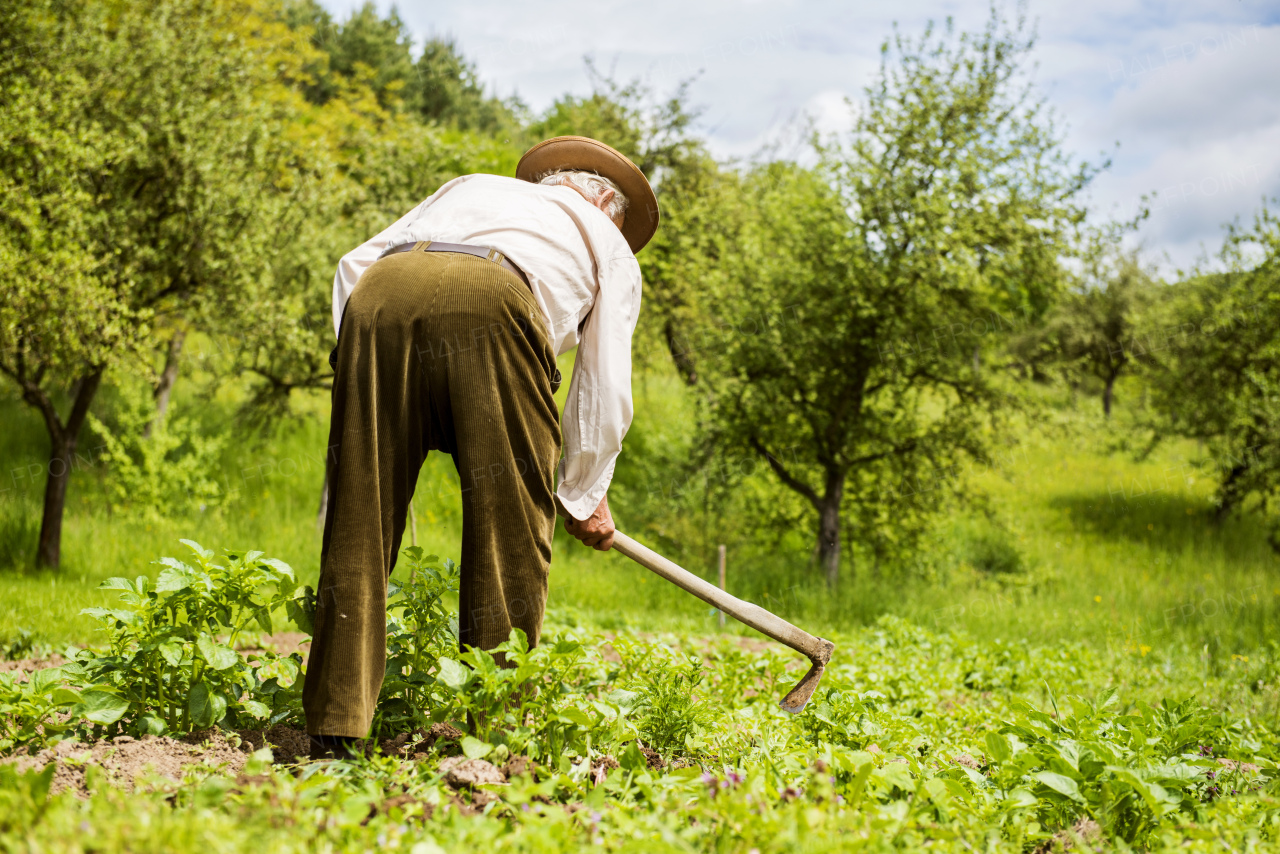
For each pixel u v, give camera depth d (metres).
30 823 1.62
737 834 1.83
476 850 1.72
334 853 1.66
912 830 2.02
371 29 26.14
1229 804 2.51
